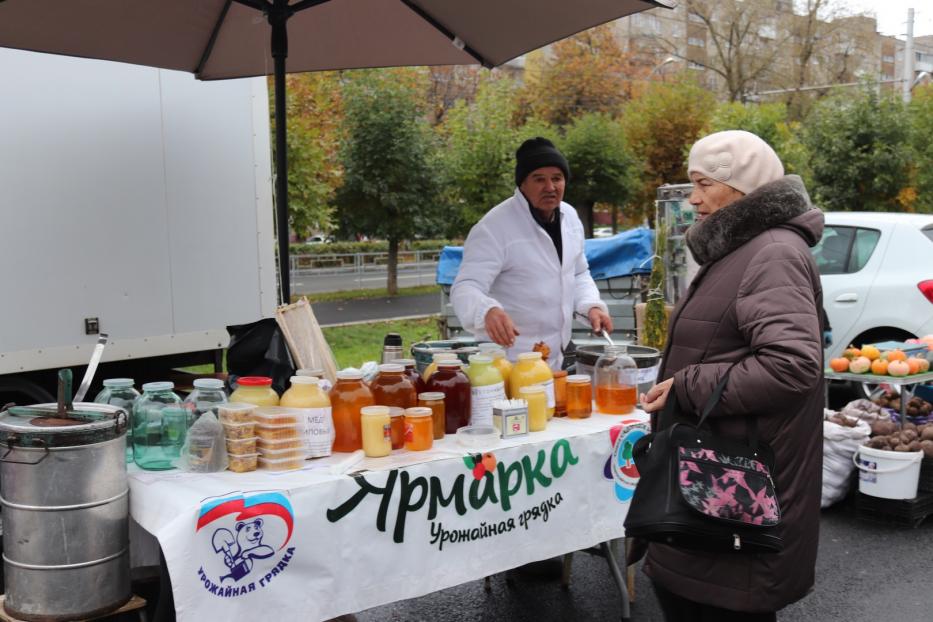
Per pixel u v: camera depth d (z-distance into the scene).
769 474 2.09
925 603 3.87
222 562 2.19
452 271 8.17
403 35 4.28
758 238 2.20
